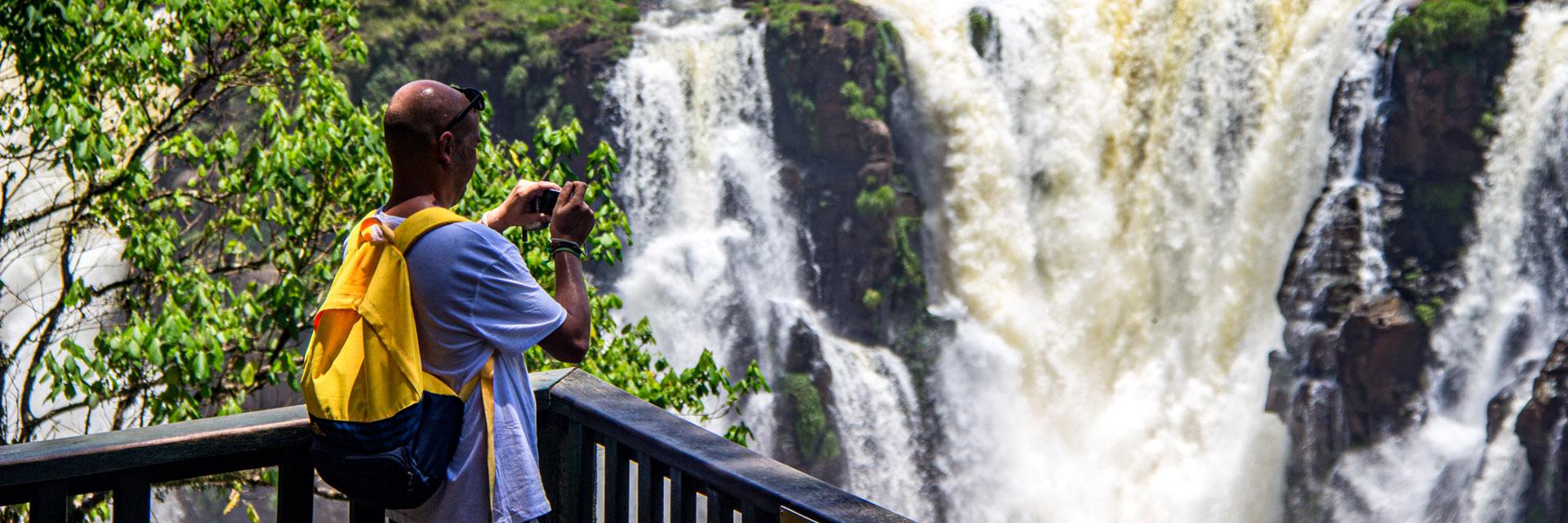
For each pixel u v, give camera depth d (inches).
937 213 1229.1
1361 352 1128.8
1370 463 1157.1
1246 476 1179.3
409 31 1155.9
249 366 338.0
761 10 1224.8
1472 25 1041.5
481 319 79.7
